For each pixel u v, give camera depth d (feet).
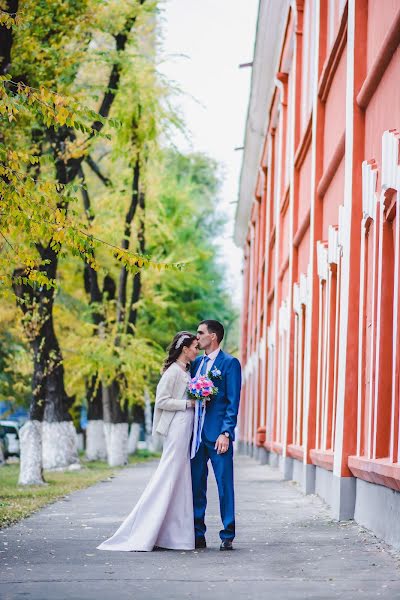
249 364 167.32
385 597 24.06
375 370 37.76
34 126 72.38
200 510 34.32
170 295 151.94
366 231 42.27
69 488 68.64
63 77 71.92
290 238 79.87
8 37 62.59
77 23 69.21
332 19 58.85
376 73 38.86
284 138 98.07
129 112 108.27
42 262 40.16
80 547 34.14
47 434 101.24
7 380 135.85
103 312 118.62
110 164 126.52
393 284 36.91
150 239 126.52
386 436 36.88
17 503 54.08
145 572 28.32
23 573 28.12
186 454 34.01
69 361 113.91
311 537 37.14
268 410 112.37
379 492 36.96
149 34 108.68
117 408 115.85
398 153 34.12
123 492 64.28
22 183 37.73
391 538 34.27
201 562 30.40
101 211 114.93
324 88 59.47
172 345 34.96
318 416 59.62
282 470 84.79
